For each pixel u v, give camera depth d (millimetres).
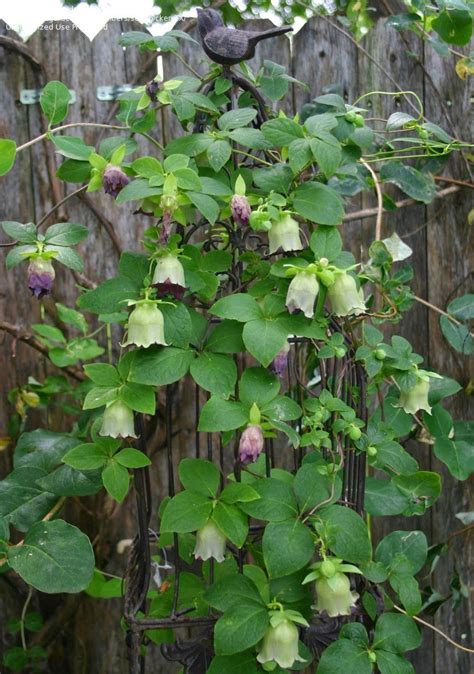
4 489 797
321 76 934
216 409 559
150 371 565
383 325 960
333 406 629
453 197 956
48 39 913
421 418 928
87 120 923
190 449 974
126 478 618
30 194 934
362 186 871
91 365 585
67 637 1008
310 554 569
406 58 935
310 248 610
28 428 971
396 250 910
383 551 742
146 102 633
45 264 617
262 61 928
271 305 581
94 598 1005
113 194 598
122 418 581
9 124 922
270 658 568
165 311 571
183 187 559
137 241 947
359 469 687
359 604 676
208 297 629
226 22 1030
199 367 569
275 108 931
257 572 711
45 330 907
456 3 764
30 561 643
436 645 1012
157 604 737
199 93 662
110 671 1012
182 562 842
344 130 649
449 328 897
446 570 1001
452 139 876
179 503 581
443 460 852
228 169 649
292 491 594
